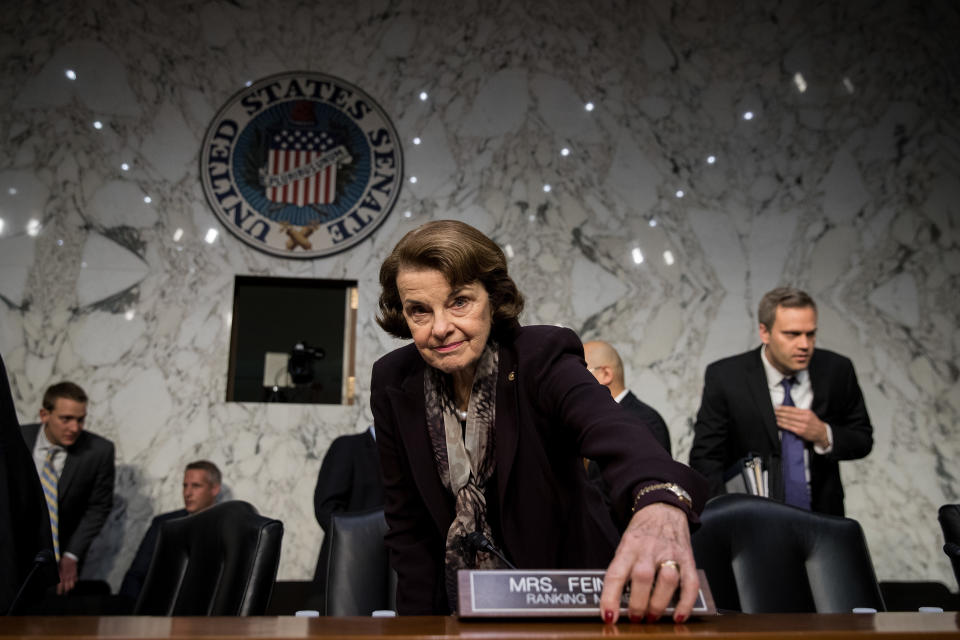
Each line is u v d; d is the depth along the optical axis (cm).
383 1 516
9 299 462
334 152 497
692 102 525
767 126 526
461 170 505
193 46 498
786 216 517
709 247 511
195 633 80
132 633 80
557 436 132
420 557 147
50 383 458
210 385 469
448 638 77
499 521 135
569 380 126
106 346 465
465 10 521
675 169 517
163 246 479
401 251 125
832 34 534
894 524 484
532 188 507
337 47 509
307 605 331
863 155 525
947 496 489
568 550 132
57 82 485
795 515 187
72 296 468
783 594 180
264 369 484
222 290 479
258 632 81
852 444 313
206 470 421
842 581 181
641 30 529
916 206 522
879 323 508
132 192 481
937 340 508
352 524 200
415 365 144
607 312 498
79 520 415
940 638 80
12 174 473
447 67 514
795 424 312
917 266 516
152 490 454
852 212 520
